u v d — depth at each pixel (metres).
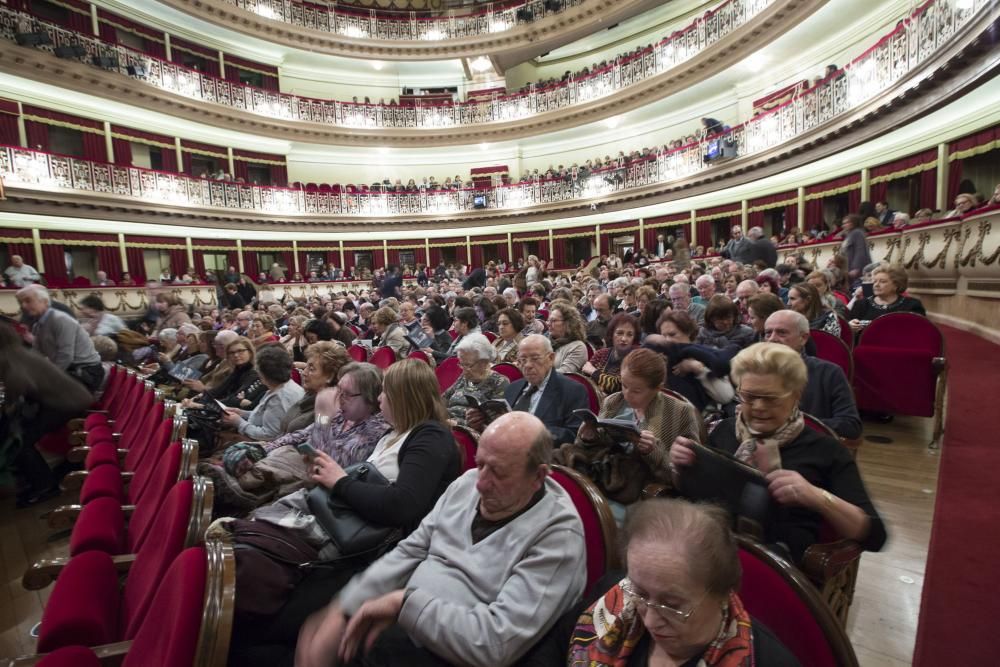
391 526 1.71
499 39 19.28
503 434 1.42
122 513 2.27
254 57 18.50
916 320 3.88
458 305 7.07
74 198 12.52
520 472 1.40
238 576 1.48
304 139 18.61
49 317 4.14
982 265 6.04
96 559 1.72
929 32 7.33
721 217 15.27
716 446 1.93
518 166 20.72
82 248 13.70
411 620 1.32
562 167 20.17
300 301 13.29
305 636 1.50
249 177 18.58
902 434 3.82
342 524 1.67
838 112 9.82
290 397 3.29
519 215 19.64
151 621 1.25
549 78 20.55
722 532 0.97
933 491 2.86
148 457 2.67
